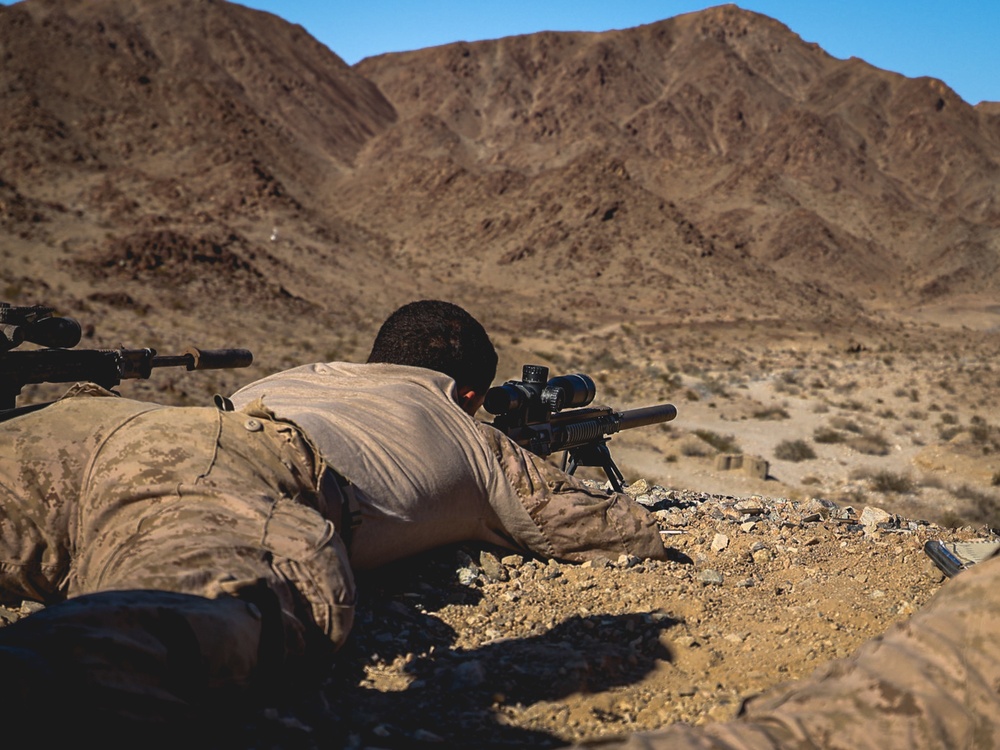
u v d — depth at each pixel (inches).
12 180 3855.8
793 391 1567.4
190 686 74.0
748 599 134.6
